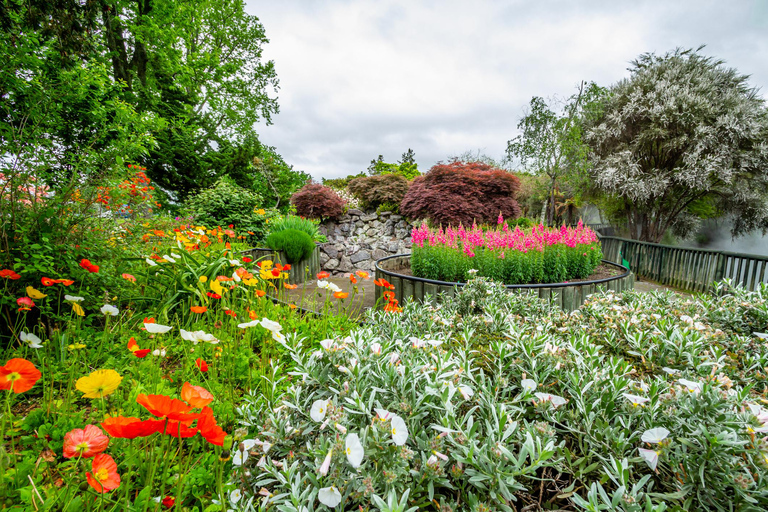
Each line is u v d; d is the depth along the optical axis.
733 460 0.76
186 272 2.94
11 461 1.25
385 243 10.14
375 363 1.19
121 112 3.61
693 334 1.52
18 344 2.25
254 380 1.89
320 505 0.84
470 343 1.62
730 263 6.40
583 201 16.11
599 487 0.75
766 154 11.83
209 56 14.53
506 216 10.25
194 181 10.01
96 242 2.77
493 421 0.93
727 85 13.73
